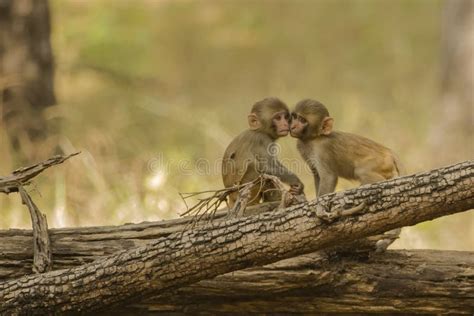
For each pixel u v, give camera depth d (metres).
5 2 16.53
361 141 10.98
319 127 11.05
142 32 24.48
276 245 8.05
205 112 20.66
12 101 16.38
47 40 16.91
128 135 17.94
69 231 8.86
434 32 28.22
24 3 16.56
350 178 11.09
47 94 16.84
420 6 30.09
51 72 16.98
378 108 20.78
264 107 11.17
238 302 8.78
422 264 8.80
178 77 25.50
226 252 8.08
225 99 23.42
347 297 8.76
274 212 8.16
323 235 8.03
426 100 21.88
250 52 27.50
